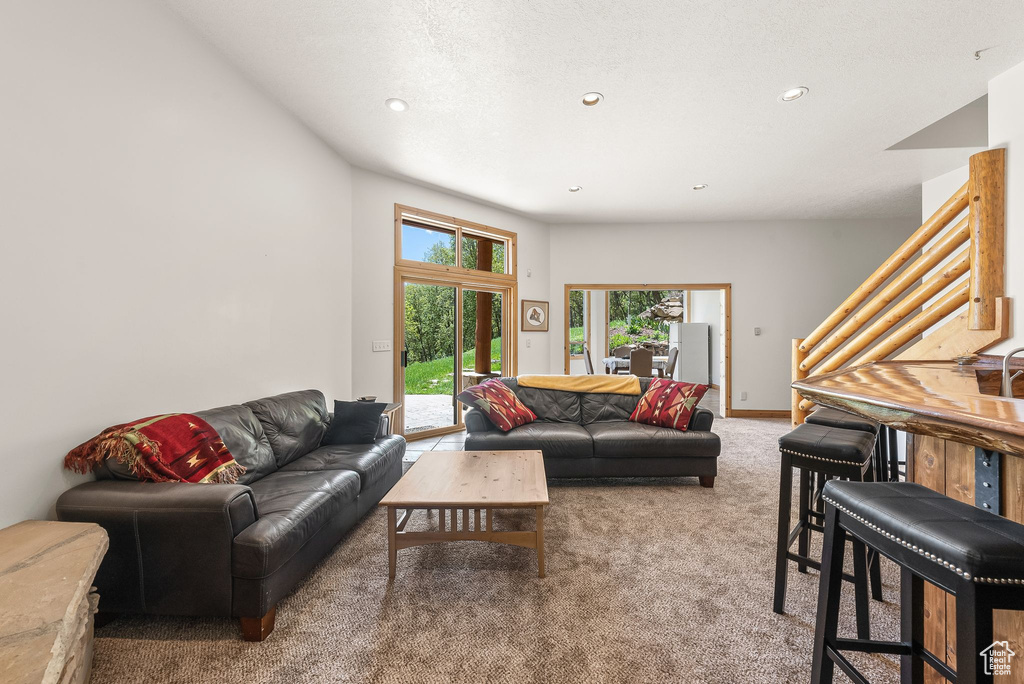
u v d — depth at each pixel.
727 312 6.24
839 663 1.10
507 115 3.26
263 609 1.58
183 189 2.35
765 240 6.20
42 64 1.65
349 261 4.18
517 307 5.84
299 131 3.39
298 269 3.41
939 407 1.01
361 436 3.06
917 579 1.11
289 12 2.26
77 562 1.24
